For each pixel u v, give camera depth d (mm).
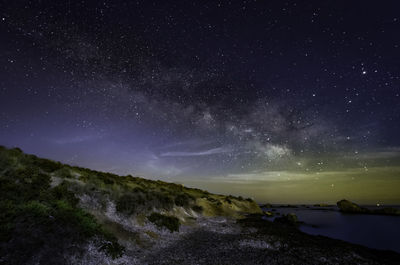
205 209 36969
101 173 29234
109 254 10766
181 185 58438
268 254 14758
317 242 20031
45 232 9578
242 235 21422
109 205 16844
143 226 17453
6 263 7453
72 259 9148
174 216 24828
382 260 15484
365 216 57406
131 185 28141
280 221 38500
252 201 64312
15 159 15203
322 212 72125
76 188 15875
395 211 62781
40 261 8172
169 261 11820
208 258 12953
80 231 10898
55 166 18109
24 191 12008
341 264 13617
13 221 9273
